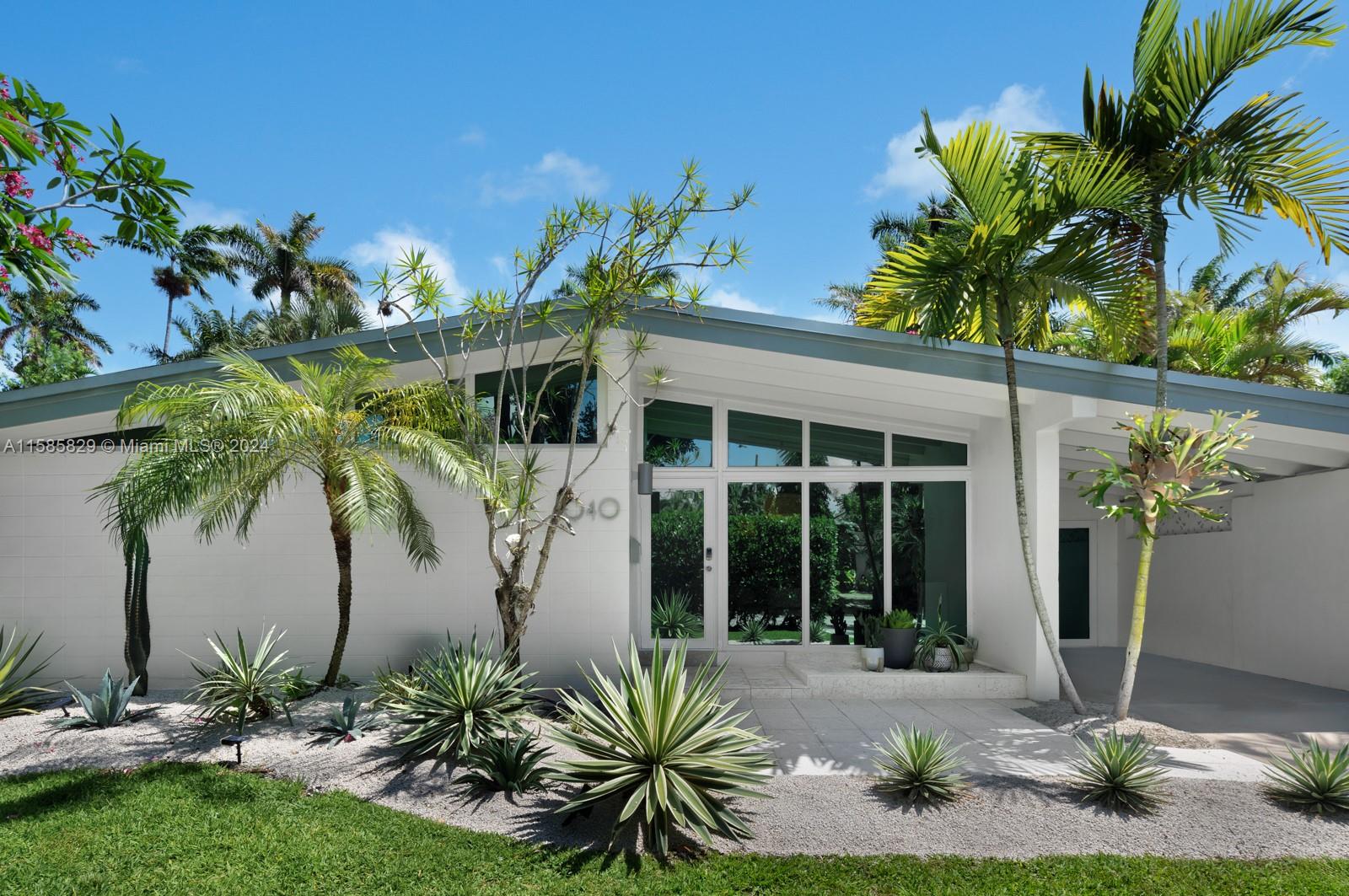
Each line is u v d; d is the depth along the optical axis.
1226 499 11.14
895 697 8.89
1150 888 4.08
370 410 8.21
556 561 9.02
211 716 6.80
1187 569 11.98
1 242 3.85
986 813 5.10
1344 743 6.89
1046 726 7.50
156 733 6.65
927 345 8.10
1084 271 7.62
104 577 8.73
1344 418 7.61
